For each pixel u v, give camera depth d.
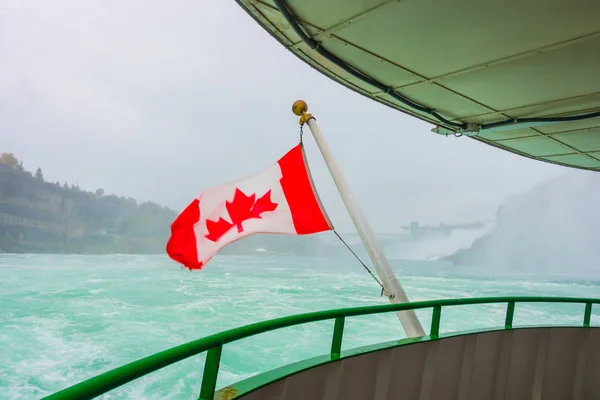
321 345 14.01
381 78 6.16
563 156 8.89
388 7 4.48
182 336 15.96
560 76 5.61
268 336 15.06
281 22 5.30
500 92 6.24
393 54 5.46
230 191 5.23
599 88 5.85
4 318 18.88
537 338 4.30
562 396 4.44
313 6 4.62
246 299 26.11
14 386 10.64
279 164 5.43
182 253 4.97
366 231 5.18
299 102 5.77
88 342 14.88
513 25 4.58
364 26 4.89
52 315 19.75
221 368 11.66
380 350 3.00
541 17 4.39
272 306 23.56
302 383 2.47
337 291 31.14
